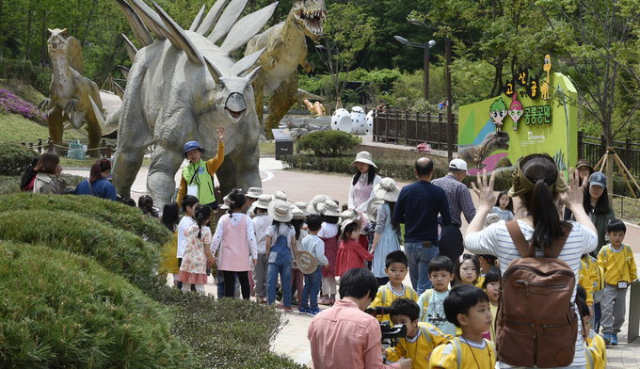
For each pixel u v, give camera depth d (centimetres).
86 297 448
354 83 7494
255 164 1641
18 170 2206
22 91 5159
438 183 1065
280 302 1250
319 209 1239
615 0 2167
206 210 1089
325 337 574
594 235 505
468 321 548
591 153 2552
